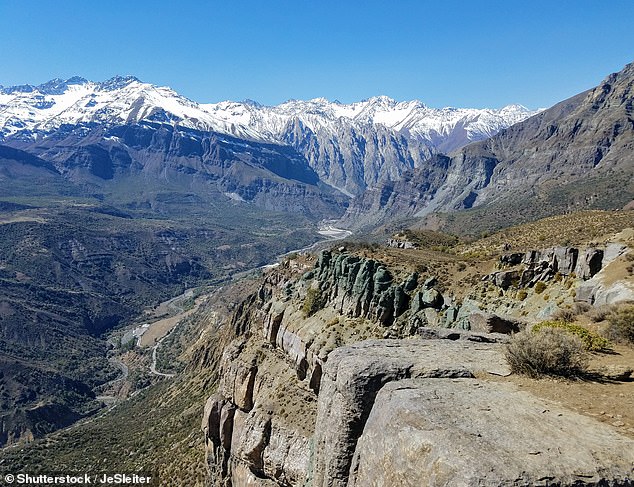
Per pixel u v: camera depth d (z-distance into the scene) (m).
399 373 13.32
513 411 10.85
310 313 53.25
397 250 65.69
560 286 38.34
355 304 48.47
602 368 13.82
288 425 43.28
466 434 9.77
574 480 8.57
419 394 11.59
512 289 41.59
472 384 12.45
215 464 52.72
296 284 62.16
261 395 49.47
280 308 57.88
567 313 23.61
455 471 8.93
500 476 8.59
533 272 41.38
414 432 10.22
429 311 43.81
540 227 69.88
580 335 17.81
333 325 48.31
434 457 9.45
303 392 45.62
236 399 52.84
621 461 9.02
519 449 9.30
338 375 13.89
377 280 47.97
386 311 46.12
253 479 44.44
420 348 15.41
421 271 50.12
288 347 52.00
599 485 8.55
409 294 46.69
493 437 9.68
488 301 41.78
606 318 20.80
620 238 39.50
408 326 43.75
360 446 12.01
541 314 34.53
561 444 9.50
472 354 14.81
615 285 29.69
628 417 10.70
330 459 13.15
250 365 54.03
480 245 70.00
